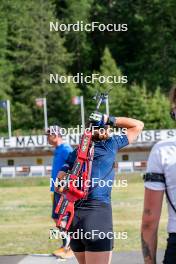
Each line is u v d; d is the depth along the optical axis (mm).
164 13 107625
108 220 7262
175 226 4949
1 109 88312
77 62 103062
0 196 32781
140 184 38719
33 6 92250
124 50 111938
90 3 101500
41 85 89062
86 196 7207
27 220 20875
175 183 4969
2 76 89938
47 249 13852
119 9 110438
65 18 97375
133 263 11508
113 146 7406
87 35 104812
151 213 5039
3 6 91750
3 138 58625
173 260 4918
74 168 7293
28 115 88750
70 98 83188
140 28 110562
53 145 11812
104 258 7207
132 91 88062
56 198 11500
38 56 90375
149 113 87375
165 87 100938
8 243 15070
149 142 54969
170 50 105562
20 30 90938
